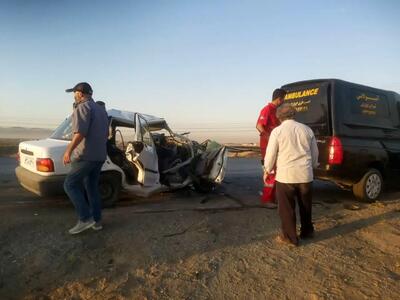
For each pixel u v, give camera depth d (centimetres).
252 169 1422
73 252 490
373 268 460
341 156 723
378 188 795
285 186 518
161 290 407
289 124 517
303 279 432
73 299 395
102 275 437
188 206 723
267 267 458
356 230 589
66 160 516
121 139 747
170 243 521
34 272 445
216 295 399
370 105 804
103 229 566
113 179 704
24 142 728
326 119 742
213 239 539
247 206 721
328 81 761
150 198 802
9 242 517
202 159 849
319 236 560
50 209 680
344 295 398
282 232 528
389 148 820
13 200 754
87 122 515
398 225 613
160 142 859
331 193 898
